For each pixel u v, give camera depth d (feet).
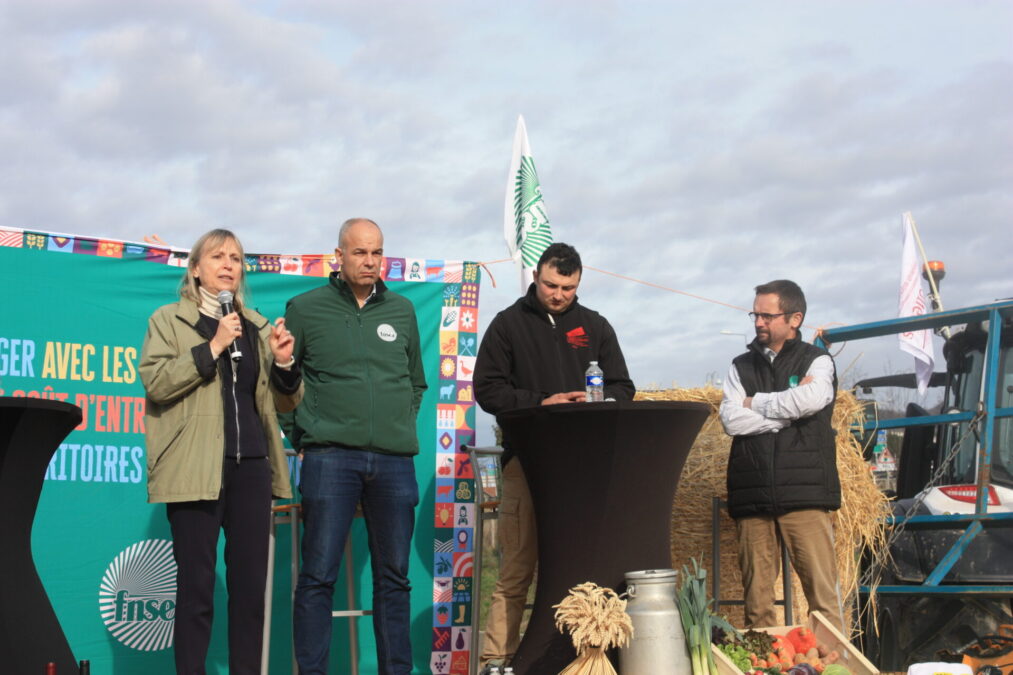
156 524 16.65
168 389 12.43
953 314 20.84
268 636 14.30
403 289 18.35
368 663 17.39
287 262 18.08
